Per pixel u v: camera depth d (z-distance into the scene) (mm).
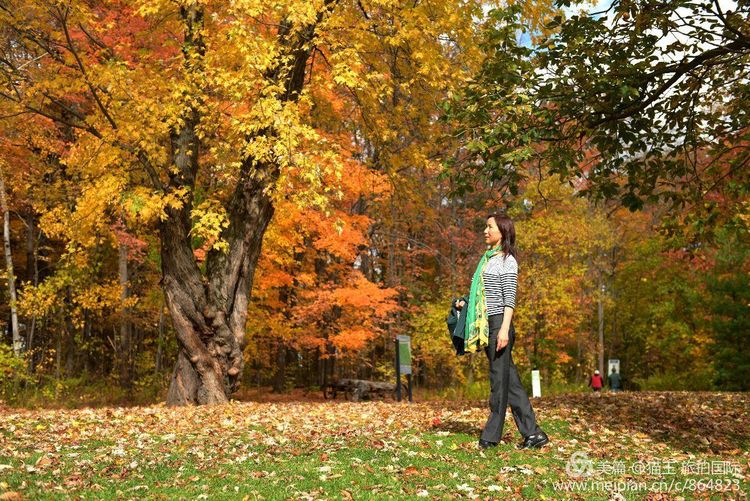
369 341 23859
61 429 6949
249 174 11227
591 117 8172
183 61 10406
